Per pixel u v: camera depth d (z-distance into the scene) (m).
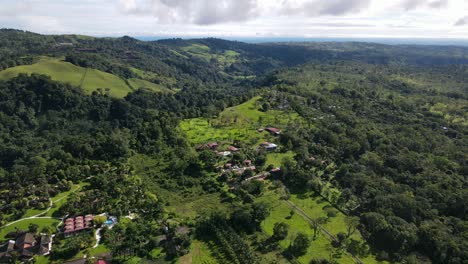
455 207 124.94
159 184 133.00
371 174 151.25
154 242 97.38
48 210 112.75
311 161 155.38
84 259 91.31
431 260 102.12
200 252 96.88
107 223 105.94
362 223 116.75
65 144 160.62
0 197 116.25
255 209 111.44
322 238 107.44
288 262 94.81
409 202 122.12
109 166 143.00
